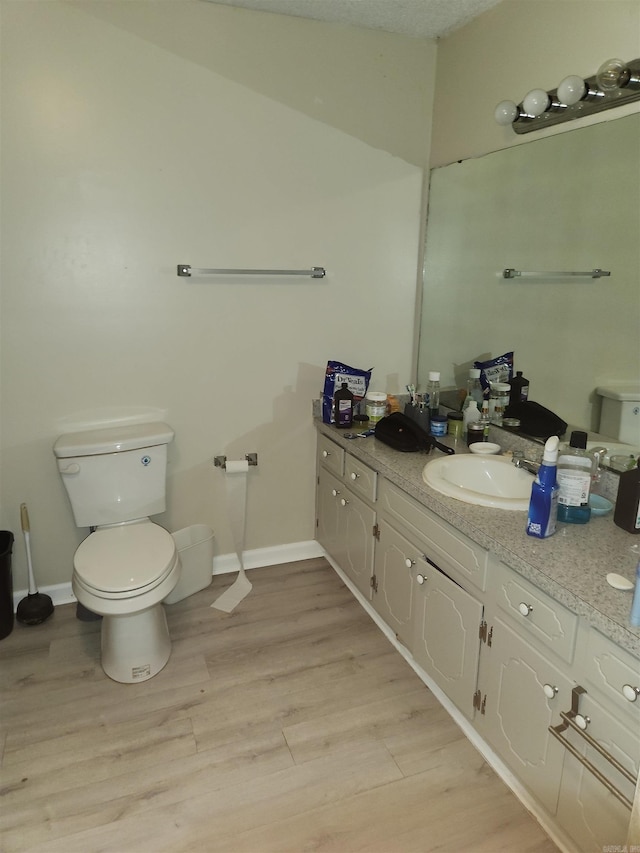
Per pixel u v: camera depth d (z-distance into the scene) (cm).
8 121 204
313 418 280
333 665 218
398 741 184
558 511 161
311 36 237
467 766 175
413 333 290
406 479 194
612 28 171
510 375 225
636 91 163
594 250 182
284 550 293
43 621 241
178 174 230
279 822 157
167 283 238
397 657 223
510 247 220
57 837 152
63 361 230
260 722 190
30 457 235
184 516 268
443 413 261
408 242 276
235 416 265
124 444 227
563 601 129
